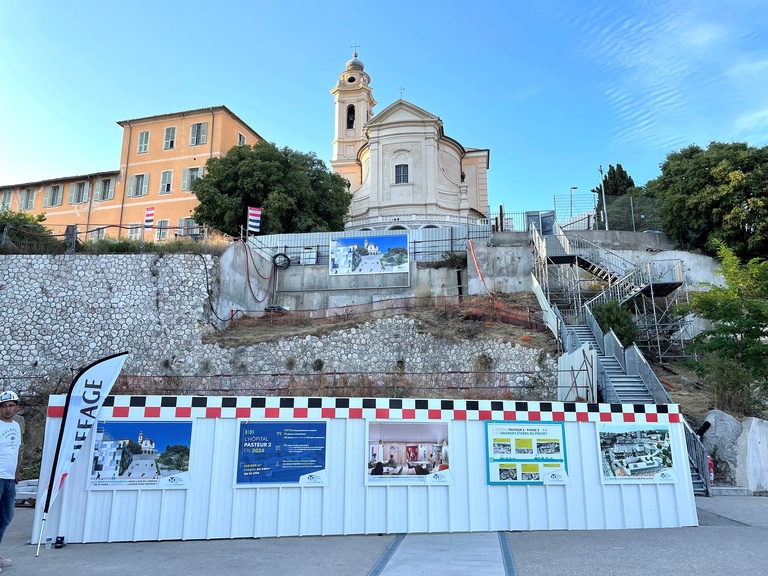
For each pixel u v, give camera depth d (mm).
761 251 27625
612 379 15758
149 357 20375
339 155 52812
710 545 7379
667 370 19938
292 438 8719
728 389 14953
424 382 19578
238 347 20281
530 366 19125
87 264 21516
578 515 8711
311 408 8828
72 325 20891
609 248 28344
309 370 20203
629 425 9062
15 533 8898
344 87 54094
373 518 8555
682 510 8836
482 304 22812
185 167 39000
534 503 8727
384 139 40250
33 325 20906
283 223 33406
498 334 20281
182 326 20641
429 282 26484
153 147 40188
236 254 23875
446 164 42188
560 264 24156
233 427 8664
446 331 20688
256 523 8391
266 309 25109
